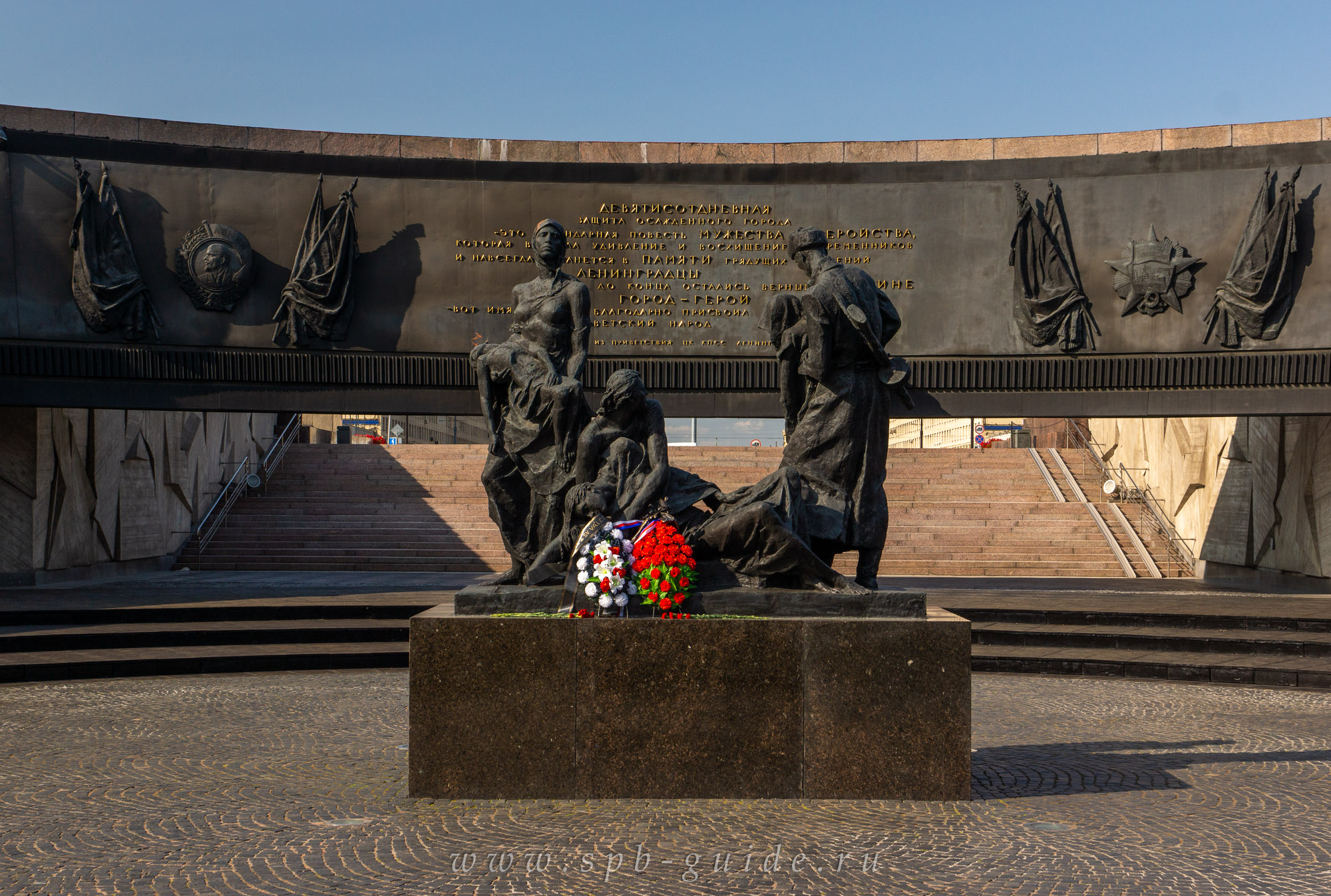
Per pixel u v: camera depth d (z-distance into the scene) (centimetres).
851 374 757
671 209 1591
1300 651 1238
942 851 579
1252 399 1510
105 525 1953
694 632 670
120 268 1505
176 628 1323
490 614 700
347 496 2398
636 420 779
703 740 669
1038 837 605
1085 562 2103
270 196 1545
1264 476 1931
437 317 1573
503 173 1584
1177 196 1527
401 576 1952
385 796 686
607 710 669
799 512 721
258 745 845
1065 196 1553
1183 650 1275
